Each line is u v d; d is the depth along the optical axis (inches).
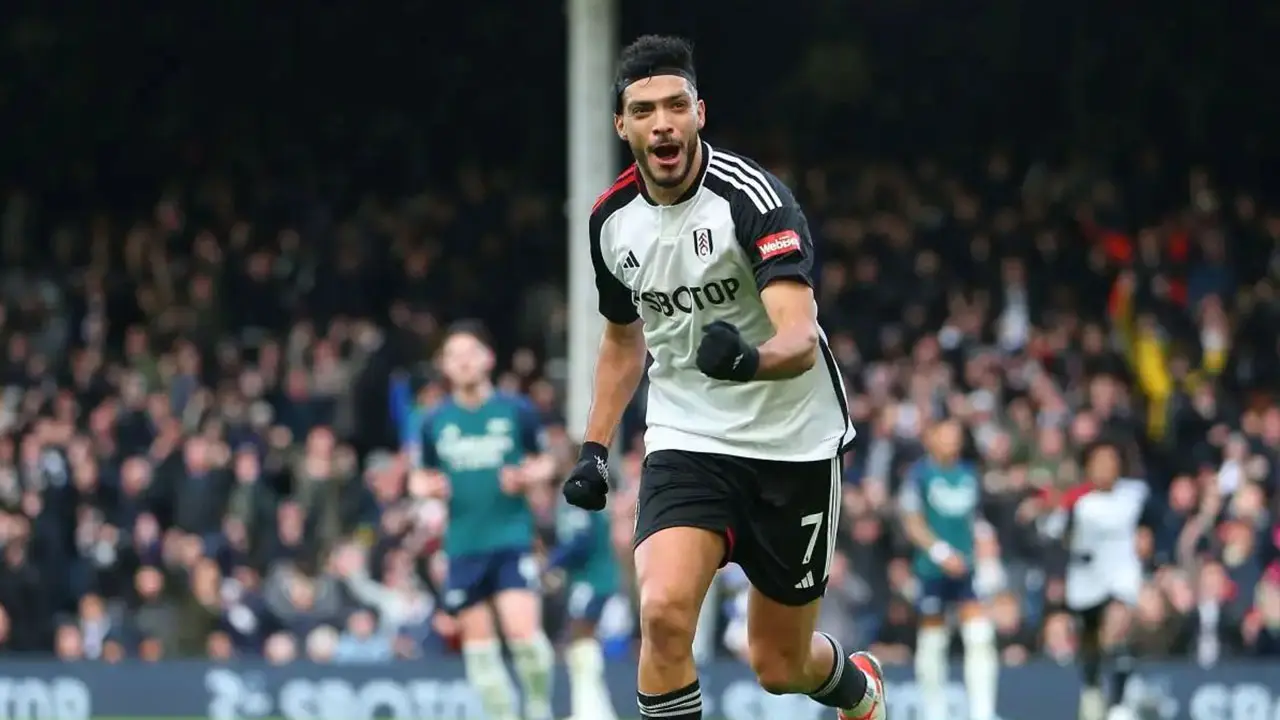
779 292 376.8
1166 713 872.9
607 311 423.8
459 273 1380.4
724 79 1627.7
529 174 1590.8
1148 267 1320.1
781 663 424.5
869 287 1301.7
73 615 1057.5
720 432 402.6
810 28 1624.0
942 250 1354.6
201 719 904.3
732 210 388.2
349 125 1605.6
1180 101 1546.5
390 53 1617.9
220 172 1565.0
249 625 992.2
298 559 1016.9
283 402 1224.2
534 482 732.0
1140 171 1482.5
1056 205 1418.6
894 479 1071.6
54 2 1625.2
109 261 1444.4
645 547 398.9
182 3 1617.9
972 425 1082.1
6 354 1259.2
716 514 399.9
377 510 1064.2
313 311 1347.2
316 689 901.2
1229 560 984.3
